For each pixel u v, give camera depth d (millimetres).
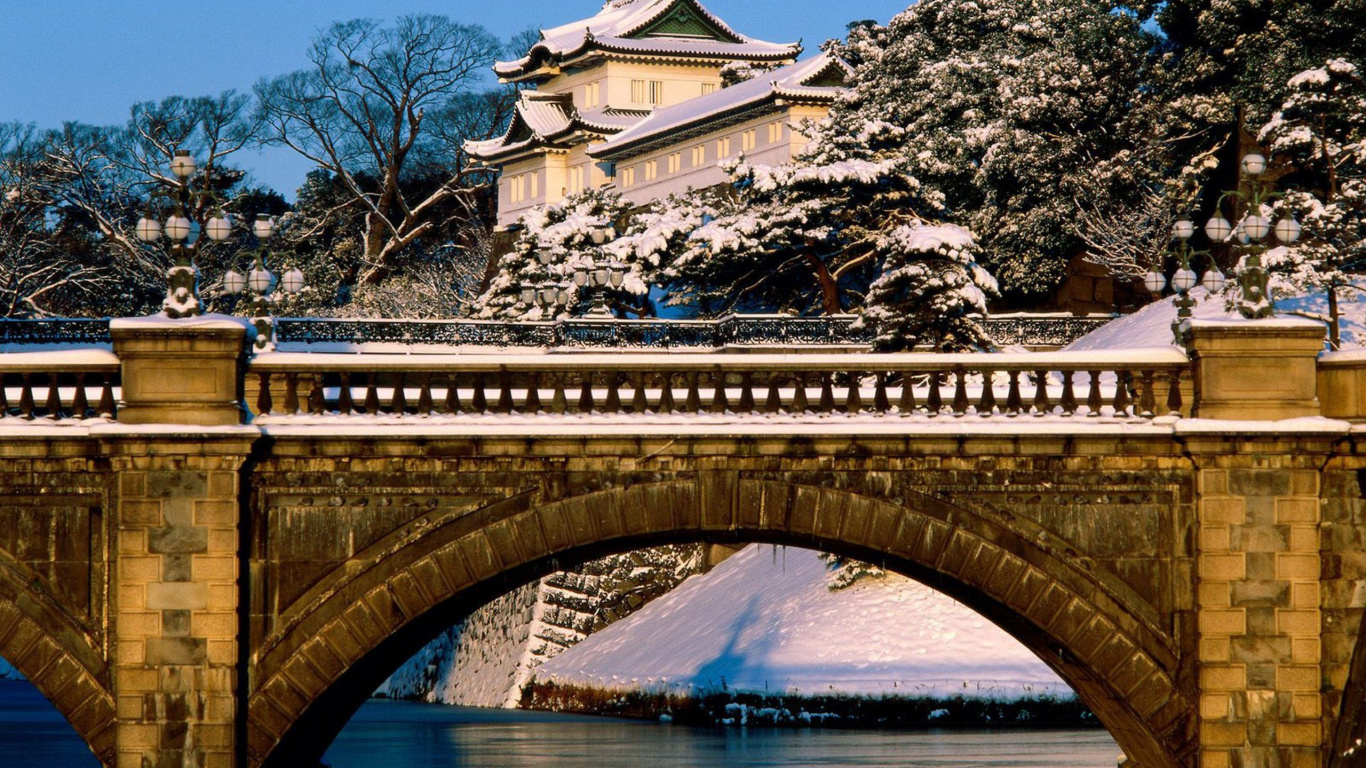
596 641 72688
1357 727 26875
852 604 63062
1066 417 28266
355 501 27078
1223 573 27609
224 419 26406
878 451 27672
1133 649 27922
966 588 29109
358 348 70562
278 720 26844
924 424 27781
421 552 27141
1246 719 27594
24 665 26531
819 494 27719
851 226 79062
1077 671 29891
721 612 68312
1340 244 57344
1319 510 27797
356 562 27031
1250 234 28250
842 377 46125
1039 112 80000
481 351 71250
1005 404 28672
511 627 74812
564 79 129750
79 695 26594
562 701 69625
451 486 27234
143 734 26281
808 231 77750
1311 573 27672
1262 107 72250
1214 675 27609
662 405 27875
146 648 26297
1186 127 78000
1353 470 27875
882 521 27781
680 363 27641
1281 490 27688
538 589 73750
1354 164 64438
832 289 78312
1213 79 77875
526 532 27297
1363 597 27750
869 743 52688
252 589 26906
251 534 26938
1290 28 72000
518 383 29328
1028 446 27719
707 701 61281
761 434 27422
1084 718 56969
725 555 76250
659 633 69938
